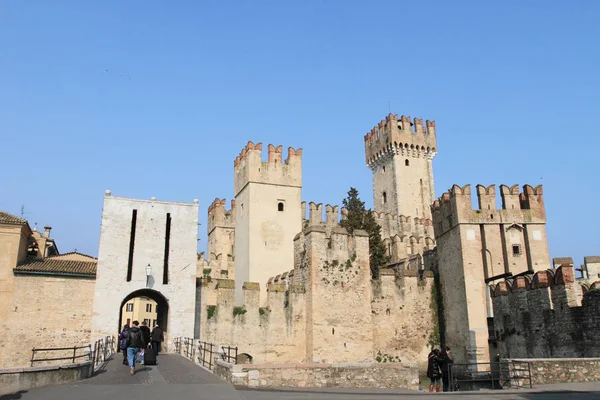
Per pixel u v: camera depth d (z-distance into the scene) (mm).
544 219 49969
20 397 19844
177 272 46094
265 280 56688
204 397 20266
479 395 22406
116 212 45812
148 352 31656
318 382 26984
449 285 49969
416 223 86875
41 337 44781
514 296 40219
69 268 47500
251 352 45219
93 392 20938
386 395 22562
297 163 61875
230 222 79312
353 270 47938
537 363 26547
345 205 78312
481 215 49094
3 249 46000
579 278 45625
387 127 101188
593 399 20516
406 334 50375
